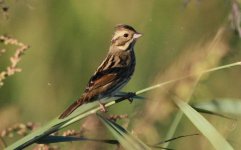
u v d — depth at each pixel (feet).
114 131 28.17
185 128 43.83
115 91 35.76
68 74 52.75
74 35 54.13
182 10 52.60
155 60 51.11
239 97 44.27
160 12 54.08
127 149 27.61
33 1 36.42
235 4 38.58
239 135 38.93
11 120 37.24
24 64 51.49
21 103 50.29
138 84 49.67
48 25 53.47
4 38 31.73
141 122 36.55
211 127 28.81
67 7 54.19
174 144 43.65
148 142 36.22
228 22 39.55
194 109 29.35
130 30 38.78
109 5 55.06
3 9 33.55
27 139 28.99
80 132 34.99
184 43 52.03
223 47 38.52
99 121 35.27
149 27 53.78
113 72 35.68
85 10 54.70
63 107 51.03
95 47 54.44
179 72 36.86
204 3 52.19
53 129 29.07
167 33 53.11
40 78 51.52
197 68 36.83
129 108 46.57
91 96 34.01
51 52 53.16
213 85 44.14
